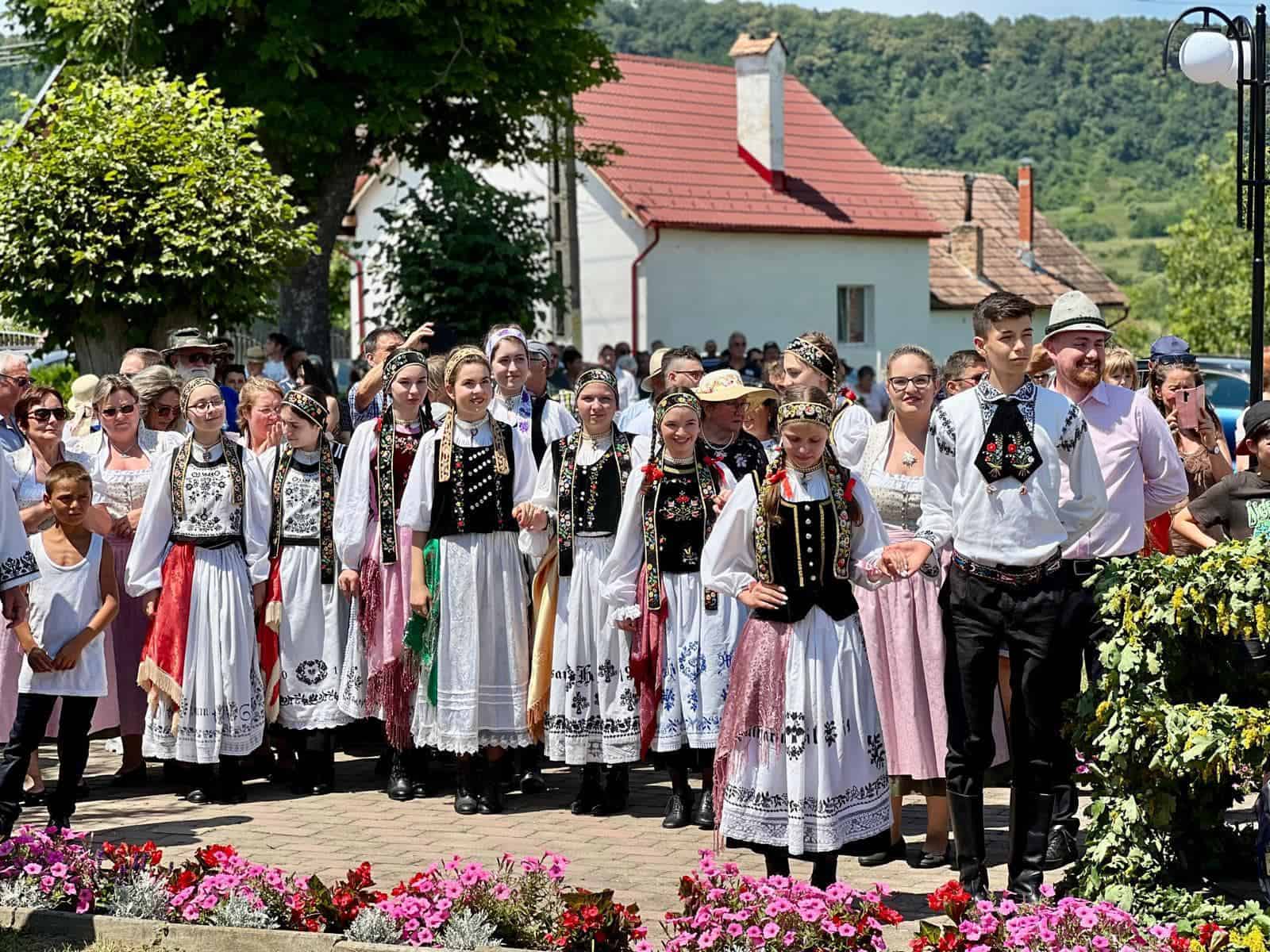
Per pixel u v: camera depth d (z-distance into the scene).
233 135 14.37
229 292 13.69
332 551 8.42
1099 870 5.70
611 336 31.25
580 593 7.70
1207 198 46.94
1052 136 147.00
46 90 20.23
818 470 5.76
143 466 8.52
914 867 6.63
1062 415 5.74
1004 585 5.74
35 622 6.92
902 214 34.91
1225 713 5.48
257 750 8.66
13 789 6.70
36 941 5.55
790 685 5.66
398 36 21.73
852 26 151.88
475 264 21.09
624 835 7.29
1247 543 5.66
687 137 33.34
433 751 9.00
